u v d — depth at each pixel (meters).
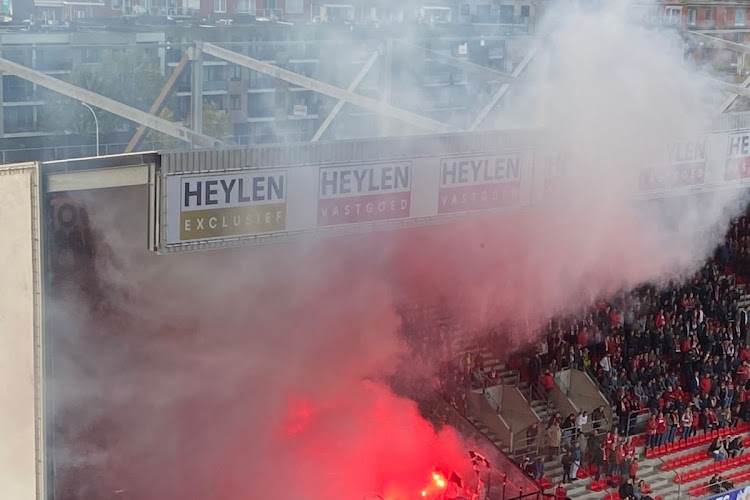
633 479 70.00
